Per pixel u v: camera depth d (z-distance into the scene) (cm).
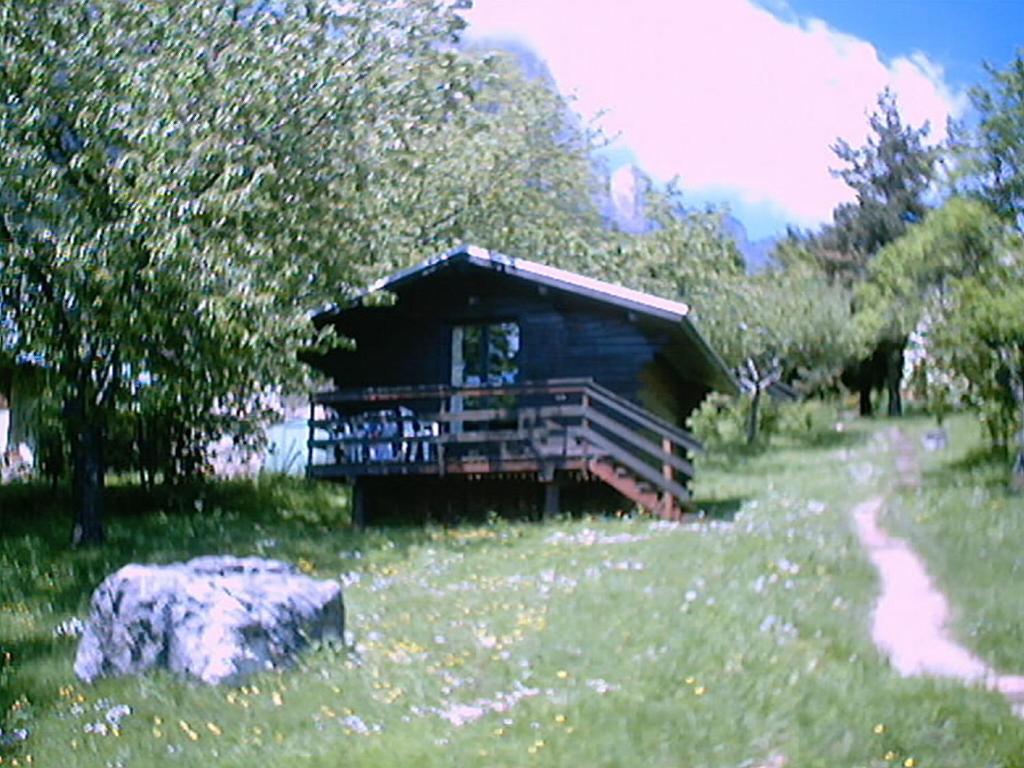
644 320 2155
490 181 3123
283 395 2227
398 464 2134
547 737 859
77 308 1741
